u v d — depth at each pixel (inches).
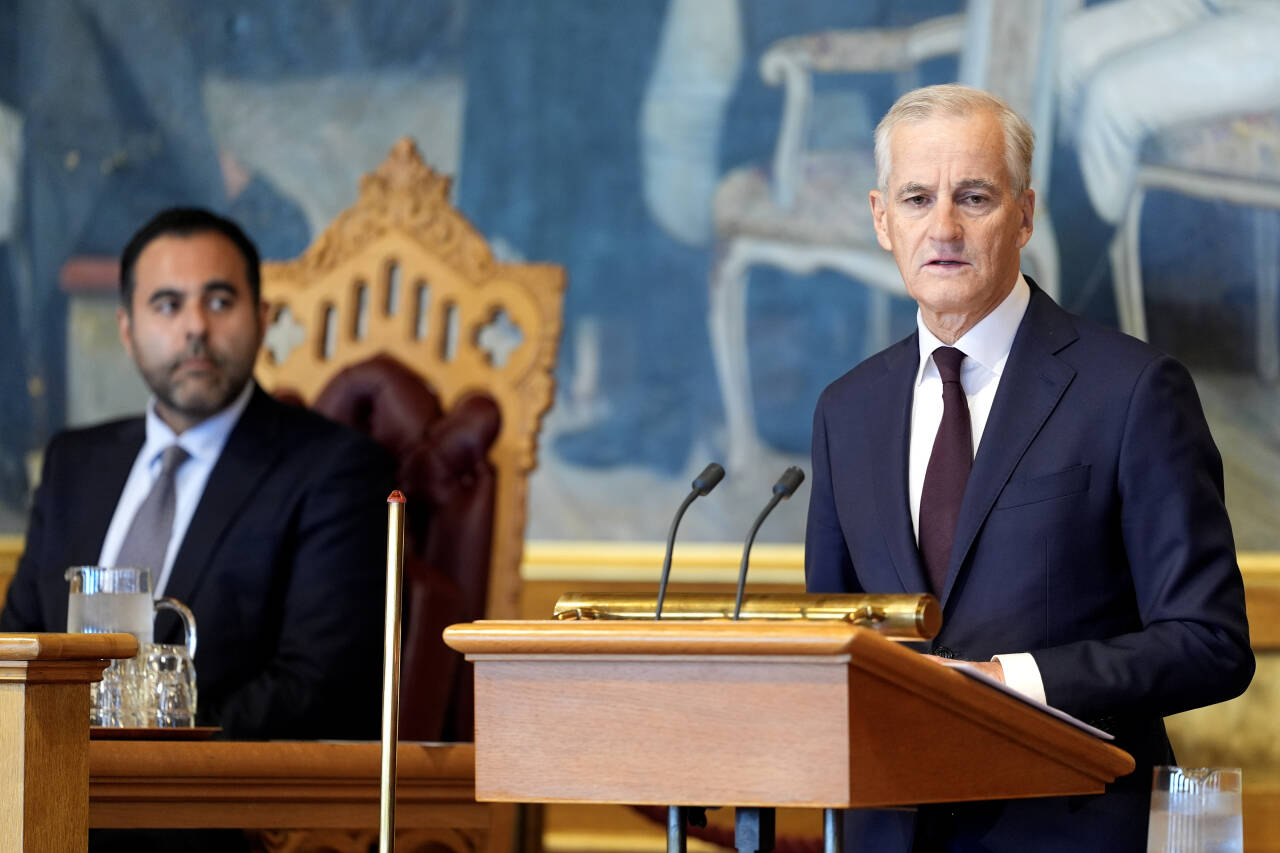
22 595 472.7
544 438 722.8
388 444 508.7
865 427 313.4
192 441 465.4
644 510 713.0
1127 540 283.9
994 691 225.3
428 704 457.7
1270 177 674.8
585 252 729.6
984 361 302.2
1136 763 281.7
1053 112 690.8
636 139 729.6
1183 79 682.2
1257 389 672.4
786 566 693.3
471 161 740.7
